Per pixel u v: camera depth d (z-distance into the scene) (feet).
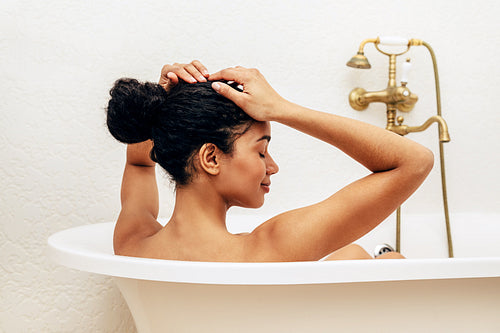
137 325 3.22
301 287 2.47
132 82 2.83
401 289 2.52
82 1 5.00
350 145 2.72
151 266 2.33
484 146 6.00
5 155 4.79
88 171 4.97
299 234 2.55
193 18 5.27
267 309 2.55
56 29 4.93
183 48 5.24
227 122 2.66
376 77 5.74
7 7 4.83
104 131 5.02
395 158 2.68
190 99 2.70
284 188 5.49
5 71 4.81
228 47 5.35
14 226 4.79
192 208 2.75
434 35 5.92
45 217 4.86
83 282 4.91
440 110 5.53
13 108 4.82
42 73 4.89
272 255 2.58
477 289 2.57
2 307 4.75
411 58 5.85
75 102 4.96
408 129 5.25
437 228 5.49
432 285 2.53
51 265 4.84
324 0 5.63
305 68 5.55
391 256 3.25
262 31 5.45
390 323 2.59
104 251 3.80
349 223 2.62
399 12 5.83
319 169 5.58
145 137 2.93
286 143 5.51
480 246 5.48
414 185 2.70
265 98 2.69
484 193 5.98
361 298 2.52
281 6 5.50
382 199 2.65
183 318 2.72
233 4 5.37
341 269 2.27
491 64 6.05
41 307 4.82
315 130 2.73
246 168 2.70
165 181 5.16
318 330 2.57
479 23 6.04
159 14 5.18
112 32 5.07
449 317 2.62
